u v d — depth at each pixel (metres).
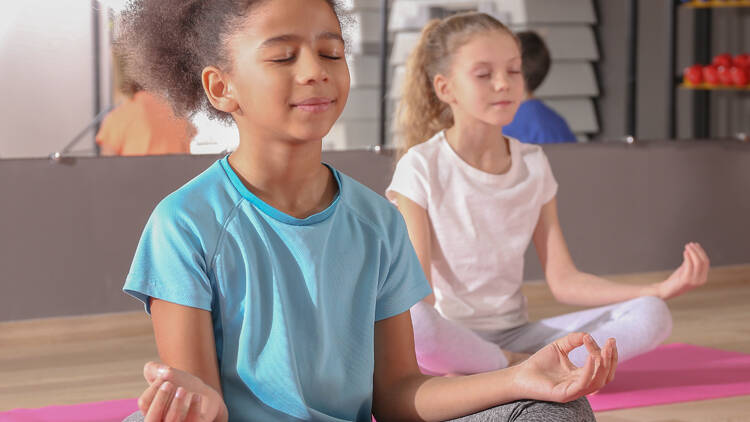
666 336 2.01
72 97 3.14
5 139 3.09
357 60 3.41
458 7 3.58
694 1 4.04
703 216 3.93
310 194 0.96
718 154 3.94
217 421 0.81
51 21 3.11
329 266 0.94
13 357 2.81
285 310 0.92
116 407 2.11
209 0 0.95
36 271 3.06
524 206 2.04
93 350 2.89
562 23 3.83
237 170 0.95
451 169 2.03
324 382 0.93
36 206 3.06
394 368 1.01
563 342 0.88
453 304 2.04
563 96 3.85
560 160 3.69
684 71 4.05
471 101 1.99
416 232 1.99
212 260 0.91
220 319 0.93
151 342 3.01
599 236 3.77
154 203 3.16
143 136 3.14
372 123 3.44
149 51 1.05
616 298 2.04
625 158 3.79
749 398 2.06
